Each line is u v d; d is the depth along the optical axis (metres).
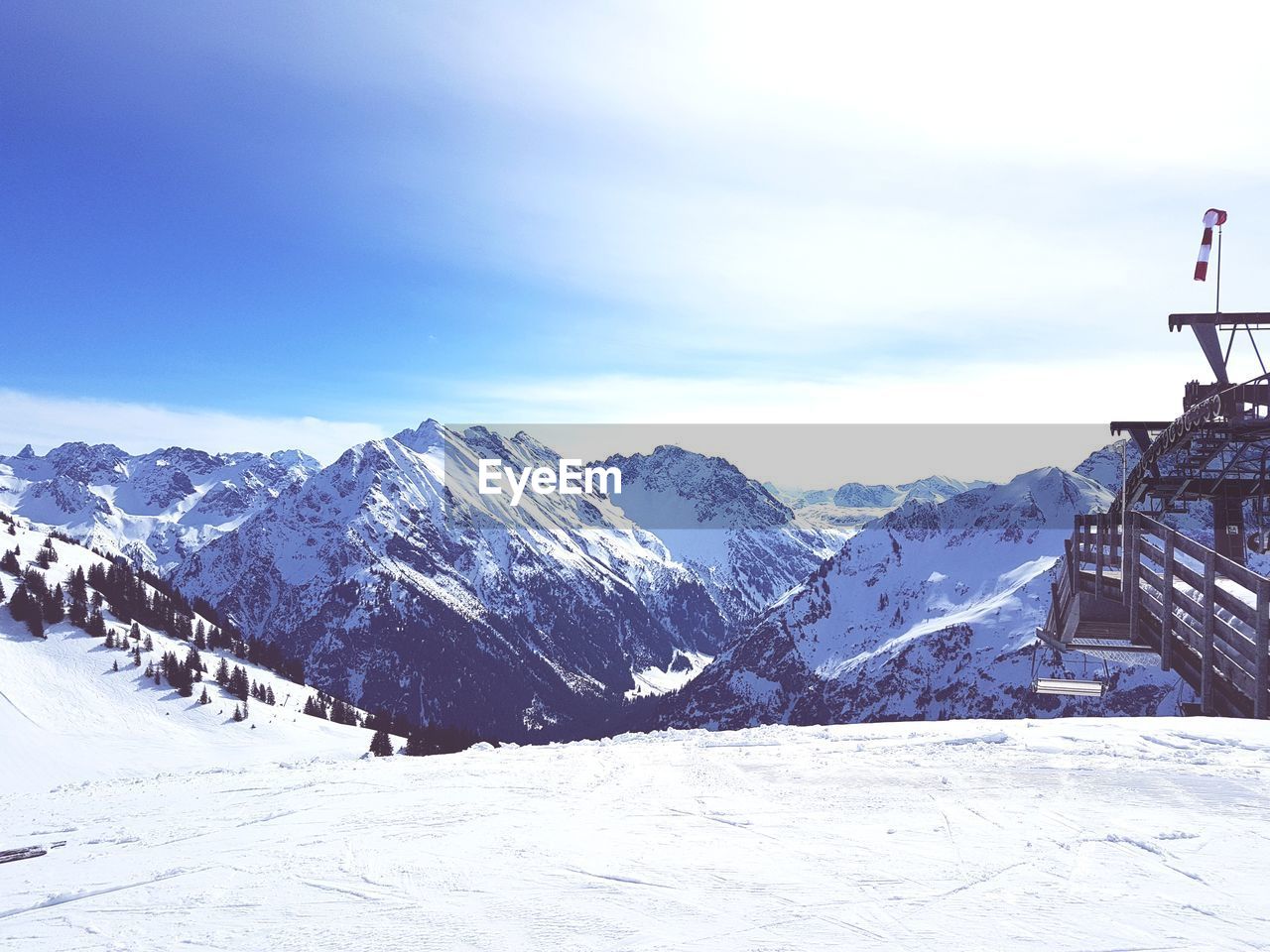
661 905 7.33
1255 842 8.48
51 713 145.62
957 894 7.31
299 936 6.99
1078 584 33.00
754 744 15.25
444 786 13.19
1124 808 9.81
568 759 15.07
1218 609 21.12
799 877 7.94
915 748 13.65
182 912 7.78
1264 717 18.23
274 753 147.62
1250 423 26.36
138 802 14.20
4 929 7.63
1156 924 6.57
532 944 6.58
